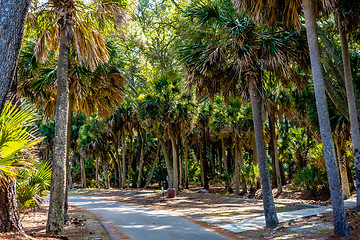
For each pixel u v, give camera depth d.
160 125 21.39
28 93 10.43
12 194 5.28
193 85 9.77
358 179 9.27
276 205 13.87
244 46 8.52
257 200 16.27
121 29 8.86
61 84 7.26
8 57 3.82
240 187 24.98
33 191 7.15
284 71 8.57
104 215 11.12
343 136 13.55
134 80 22.09
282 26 9.41
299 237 6.62
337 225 6.50
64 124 7.09
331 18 12.09
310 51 7.06
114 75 10.98
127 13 8.48
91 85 10.87
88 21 8.81
